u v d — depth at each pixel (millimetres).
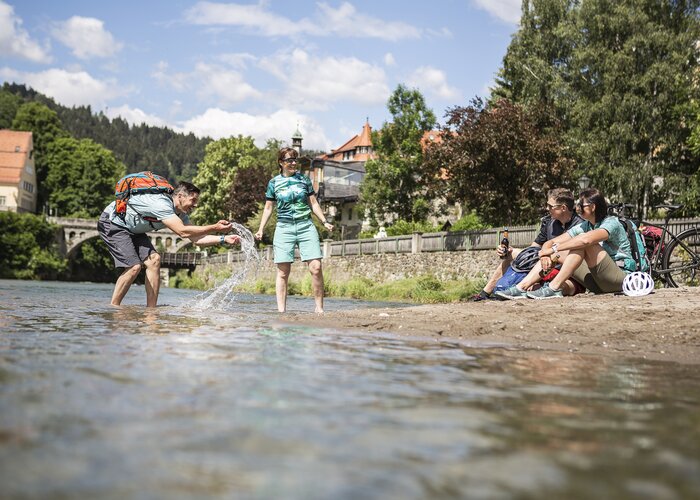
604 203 6320
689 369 2875
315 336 3742
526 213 24875
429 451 1287
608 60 28391
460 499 1007
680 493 1058
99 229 7023
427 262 26359
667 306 5000
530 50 32906
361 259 30609
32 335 3318
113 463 1146
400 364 2637
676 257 7578
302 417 1565
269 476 1101
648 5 29297
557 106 30266
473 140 23922
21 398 1665
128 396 1742
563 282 6156
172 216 6875
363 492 1031
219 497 992
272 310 7363
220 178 69688
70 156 77375
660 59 28422
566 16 32594
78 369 2178
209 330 3879
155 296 6910
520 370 2594
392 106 39875
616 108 27828
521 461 1229
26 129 78938
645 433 1502
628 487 1083
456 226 34562
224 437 1352
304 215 7344
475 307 5434
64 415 1496
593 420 1634
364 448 1299
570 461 1236
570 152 27453
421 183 26891
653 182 27969
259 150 75000
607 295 5914
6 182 70688
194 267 57969
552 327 4305
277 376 2176
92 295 10805
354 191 58000
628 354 3424
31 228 58969
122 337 3295
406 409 1703
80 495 978
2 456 1162
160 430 1392
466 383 2186
